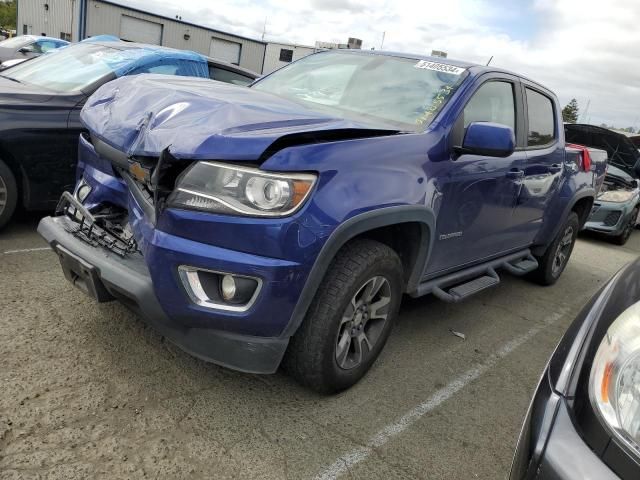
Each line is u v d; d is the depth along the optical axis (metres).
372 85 3.43
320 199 2.23
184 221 2.14
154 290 2.26
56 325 3.06
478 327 4.09
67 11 26.45
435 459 2.48
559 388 1.55
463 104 3.17
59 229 2.77
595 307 1.74
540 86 4.41
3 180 4.12
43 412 2.34
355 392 2.89
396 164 2.60
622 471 1.29
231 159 2.13
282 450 2.36
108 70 4.89
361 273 2.53
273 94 3.30
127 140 2.43
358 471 2.31
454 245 3.33
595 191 5.43
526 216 4.21
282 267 2.16
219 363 2.33
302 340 2.50
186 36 26.27
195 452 2.26
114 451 2.19
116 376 2.68
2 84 4.53
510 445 2.67
